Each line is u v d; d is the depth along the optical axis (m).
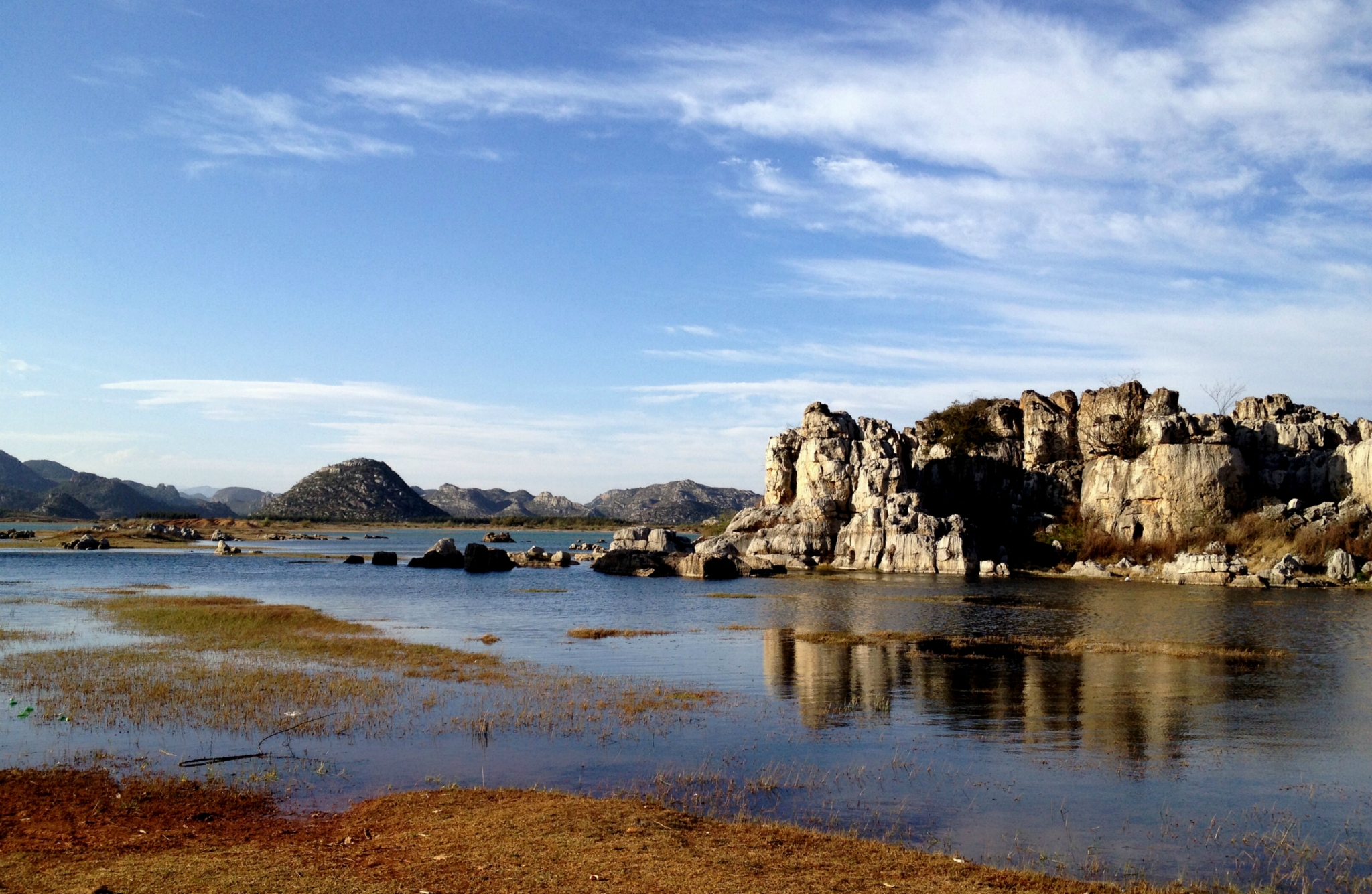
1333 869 17.53
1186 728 29.16
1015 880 16.12
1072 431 148.88
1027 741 27.17
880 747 26.19
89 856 16.28
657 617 63.44
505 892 14.62
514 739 26.36
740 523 139.75
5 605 61.47
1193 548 116.56
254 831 18.27
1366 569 103.44
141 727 26.69
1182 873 17.22
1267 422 135.12
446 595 81.31
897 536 121.81
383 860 16.17
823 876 15.77
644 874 15.50
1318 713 31.56
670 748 25.72
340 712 29.09
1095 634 54.78
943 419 159.12
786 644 48.66
